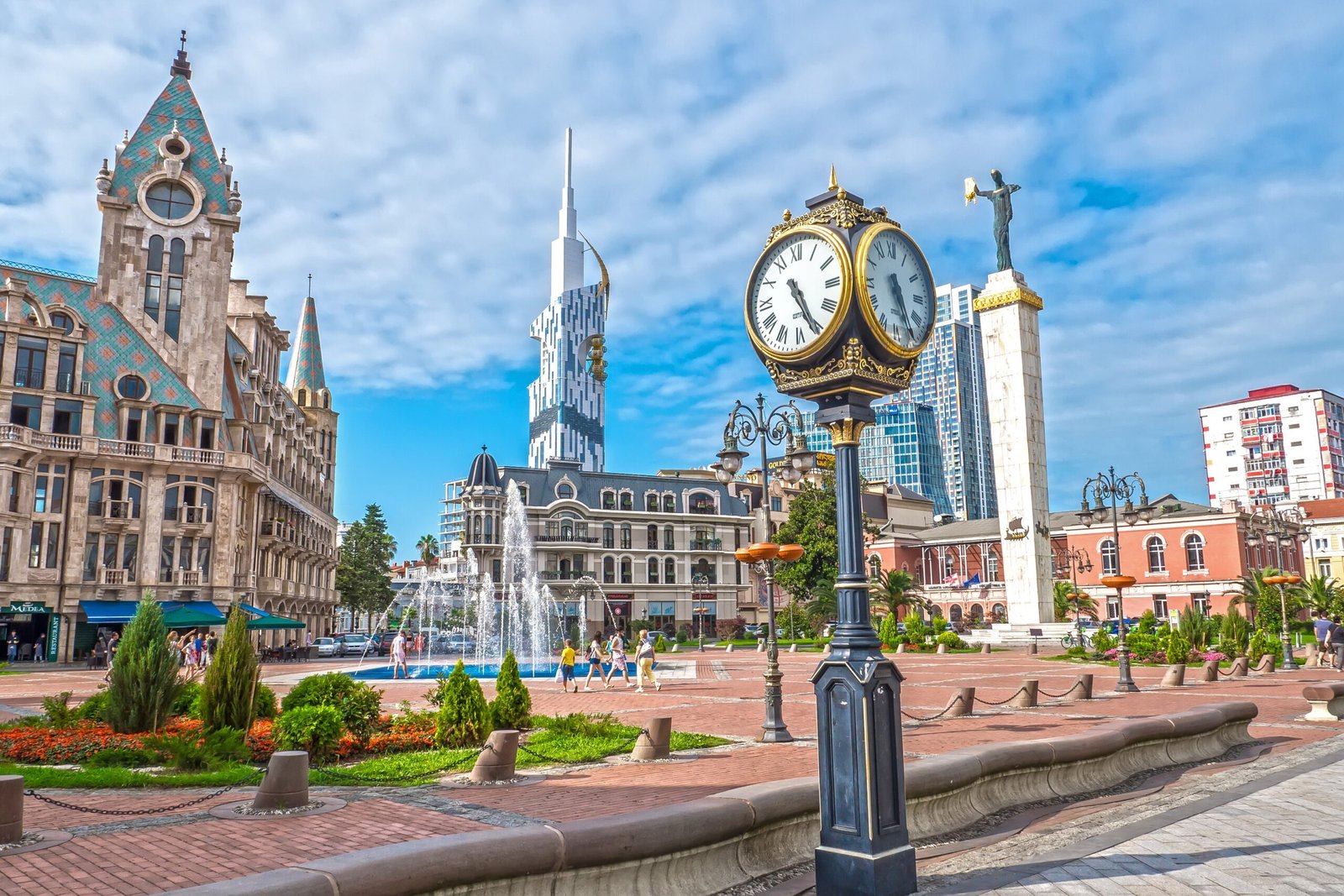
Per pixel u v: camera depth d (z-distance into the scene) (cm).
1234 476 14175
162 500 5128
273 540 6003
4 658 4631
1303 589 5534
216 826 958
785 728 1603
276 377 6981
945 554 8700
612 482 8594
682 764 1355
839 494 767
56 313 5031
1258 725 1817
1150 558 7088
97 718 1678
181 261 5531
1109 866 762
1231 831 884
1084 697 2347
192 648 3309
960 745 1501
